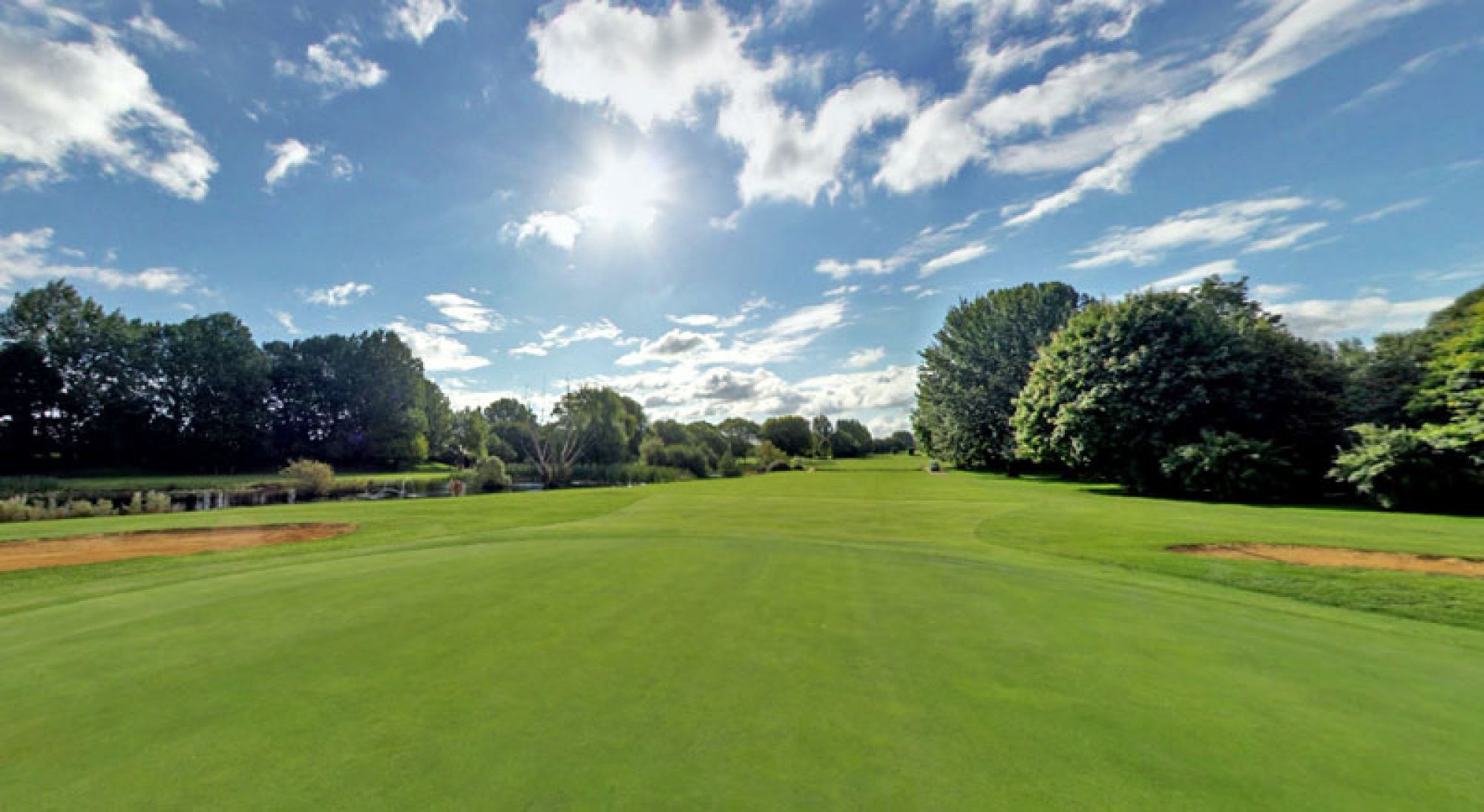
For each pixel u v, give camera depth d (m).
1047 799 2.41
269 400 60.62
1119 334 25.20
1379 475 17.47
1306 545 10.80
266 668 3.96
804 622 5.13
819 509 18.75
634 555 8.77
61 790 2.49
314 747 2.85
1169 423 23.55
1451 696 3.70
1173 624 5.28
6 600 6.13
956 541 11.66
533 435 51.97
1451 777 2.66
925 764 2.69
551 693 3.51
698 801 2.37
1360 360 23.69
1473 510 16.66
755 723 3.11
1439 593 7.33
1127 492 26.09
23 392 45.00
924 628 5.00
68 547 11.48
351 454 61.53
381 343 64.69
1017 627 5.07
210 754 2.79
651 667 3.97
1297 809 2.37
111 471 49.28
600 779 2.54
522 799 2.38
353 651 4.30
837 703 3.39
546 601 5.84
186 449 52.38
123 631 4.88
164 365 51.75
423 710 3.27
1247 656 4.44
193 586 6.73
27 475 43.81
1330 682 3.91
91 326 49.00
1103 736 3.02
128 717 3.20
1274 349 24.30
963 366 43.78
